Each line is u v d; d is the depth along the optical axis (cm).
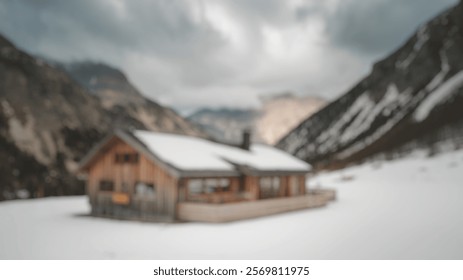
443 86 11519
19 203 2652
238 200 2012
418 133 9150
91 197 2028
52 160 4000
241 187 2127
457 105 9388
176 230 1484
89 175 2061
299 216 1911
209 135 12212
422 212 1959
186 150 1948
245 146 2483
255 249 1141
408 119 10681
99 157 2019
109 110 8338
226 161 2062
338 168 8531
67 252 1106
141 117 9769
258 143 2825
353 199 2869
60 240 1288
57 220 1806
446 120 8869
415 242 1205
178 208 1733
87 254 1081
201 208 1670
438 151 6344
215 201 1875
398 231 1405
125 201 1858
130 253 1095
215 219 1634
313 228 1514
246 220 1756
